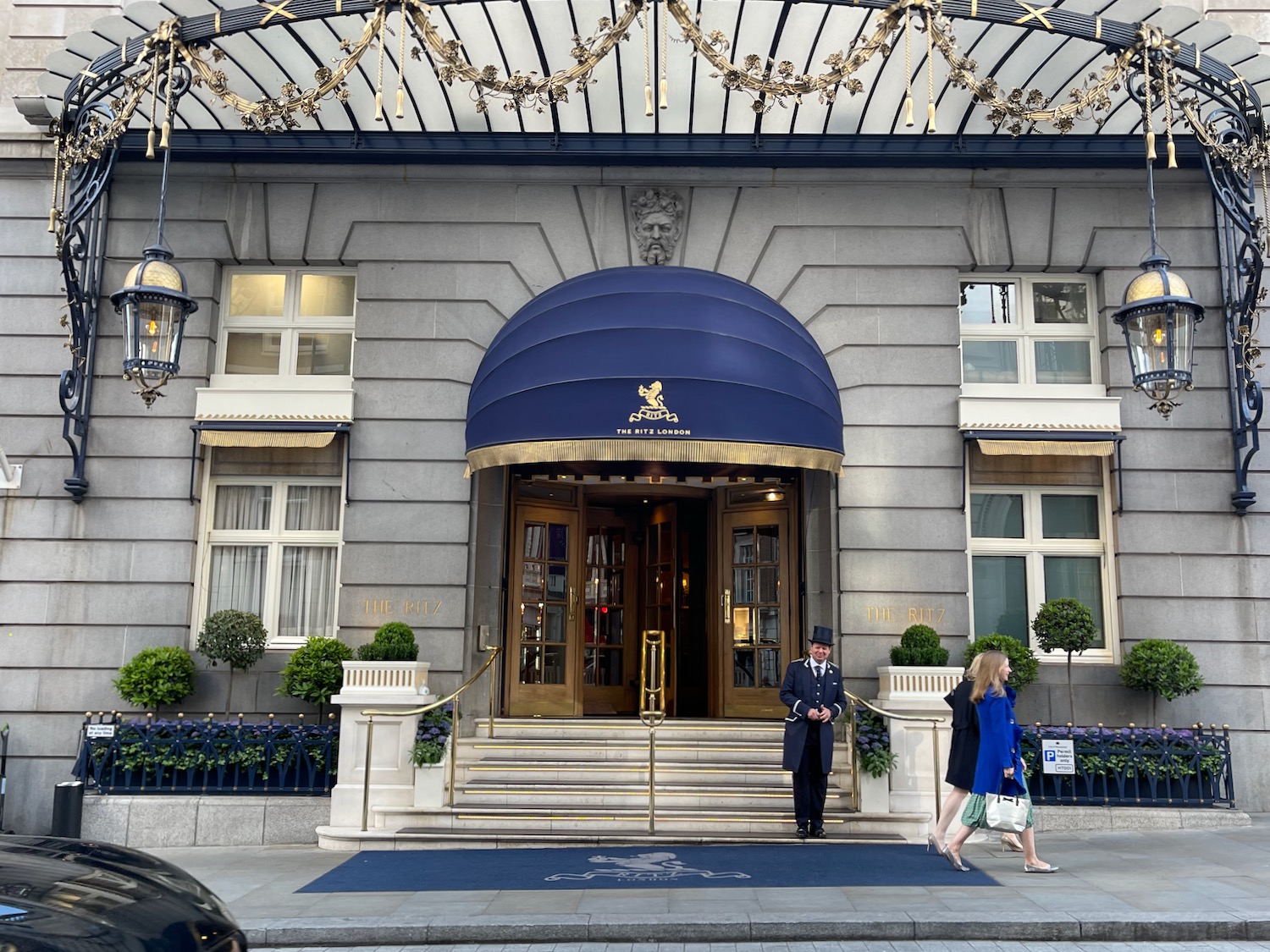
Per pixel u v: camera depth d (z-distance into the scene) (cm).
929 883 852
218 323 1360
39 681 1259
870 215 1338
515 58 1210
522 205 1343
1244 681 1246
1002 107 1009
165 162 1065
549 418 1148
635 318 1196
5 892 414
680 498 1584
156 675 1209
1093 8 1088
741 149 1305
